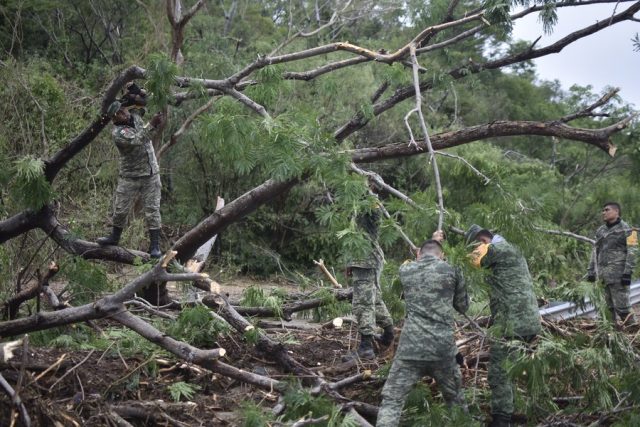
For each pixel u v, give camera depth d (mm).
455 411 5742
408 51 8500
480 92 24312
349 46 8430
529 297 6289
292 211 17750
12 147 12422
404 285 5918
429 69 9867
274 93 8117
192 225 17250
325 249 17562
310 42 21203
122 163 8281
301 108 7332
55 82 13500
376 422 5812
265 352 7348
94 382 6359
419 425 5805
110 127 13180
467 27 11055
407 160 18156
